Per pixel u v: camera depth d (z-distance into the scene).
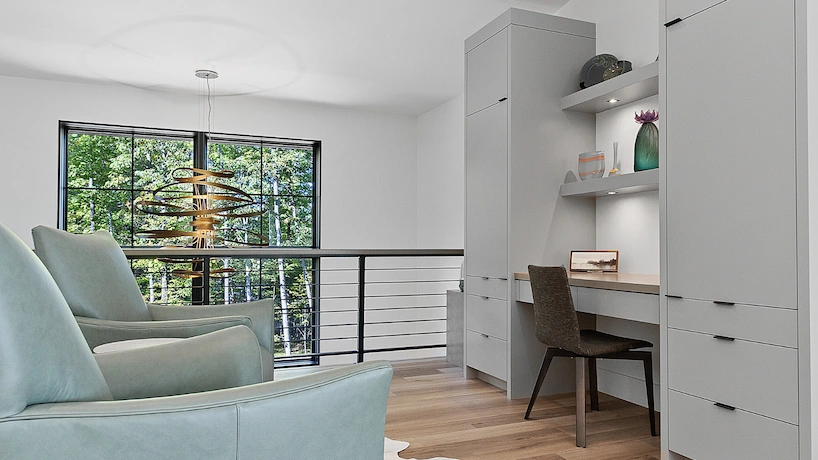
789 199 1.88
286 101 6.32
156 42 4.59
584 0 3.86
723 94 2.12
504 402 3.32
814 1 1.85
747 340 2.02
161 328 2.20
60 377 1.00
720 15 2.14
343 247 6.56
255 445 1.06
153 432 1.01
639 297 2.58
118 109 5.75
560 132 3.57
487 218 3.69
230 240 6.25
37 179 5.46
